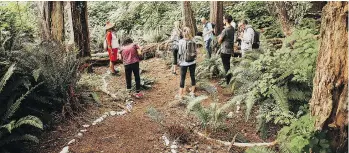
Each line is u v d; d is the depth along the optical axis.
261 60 6.62
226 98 7.55
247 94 6.31
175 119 6.48
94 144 5.38
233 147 5.51
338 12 4.07
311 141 4.37
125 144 5.42
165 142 5.47
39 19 8.13
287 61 6.20
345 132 4.25
